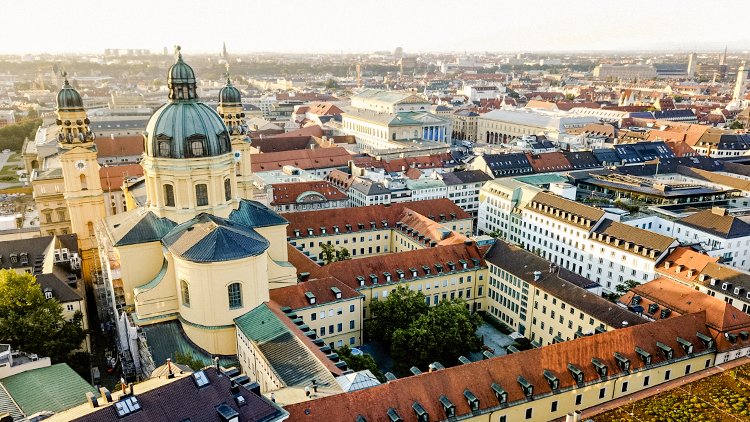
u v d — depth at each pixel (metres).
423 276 125.12
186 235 91.19
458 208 172.88
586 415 63.66
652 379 87.19
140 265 97.44
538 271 119.44
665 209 181.62
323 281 109.44
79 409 53.69
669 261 130.25
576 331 107.75
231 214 104.38
